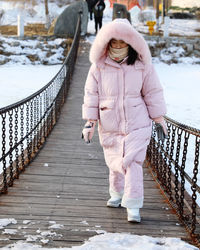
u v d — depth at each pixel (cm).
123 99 346
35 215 373
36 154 638
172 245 308
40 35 2073
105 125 356
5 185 436
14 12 3167
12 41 1950
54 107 919
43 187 470
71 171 552
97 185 492
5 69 1742
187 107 1202
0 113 404
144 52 336
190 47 2067
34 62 1886
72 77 1459
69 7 2131
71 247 301
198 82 1617
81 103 1123
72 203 415
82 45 1989
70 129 849
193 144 845
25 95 1291
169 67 1906
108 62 344
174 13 3216
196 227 354
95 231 336
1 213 373
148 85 351
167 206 416
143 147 349
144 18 3127
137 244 304
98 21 2208
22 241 309
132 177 352
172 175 554
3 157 429
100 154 662
